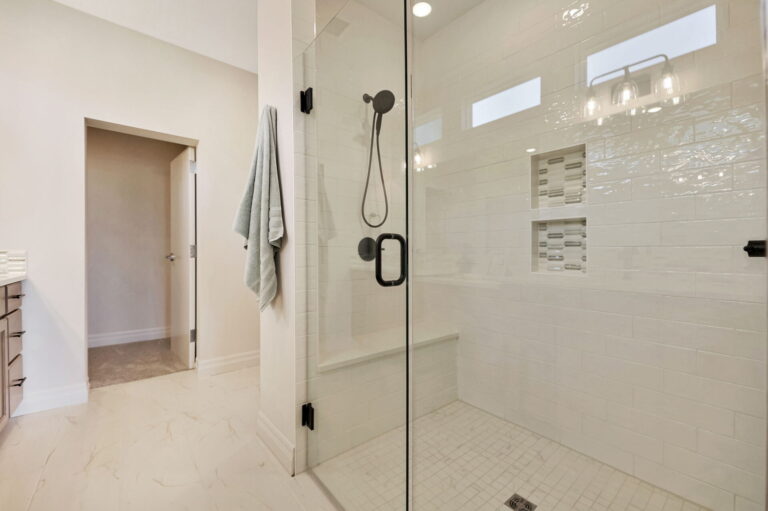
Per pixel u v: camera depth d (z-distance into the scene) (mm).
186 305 2795
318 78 1604
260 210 1657
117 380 2562
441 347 2037
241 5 2148
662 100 1425
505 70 1977
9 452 1641
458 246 2180
